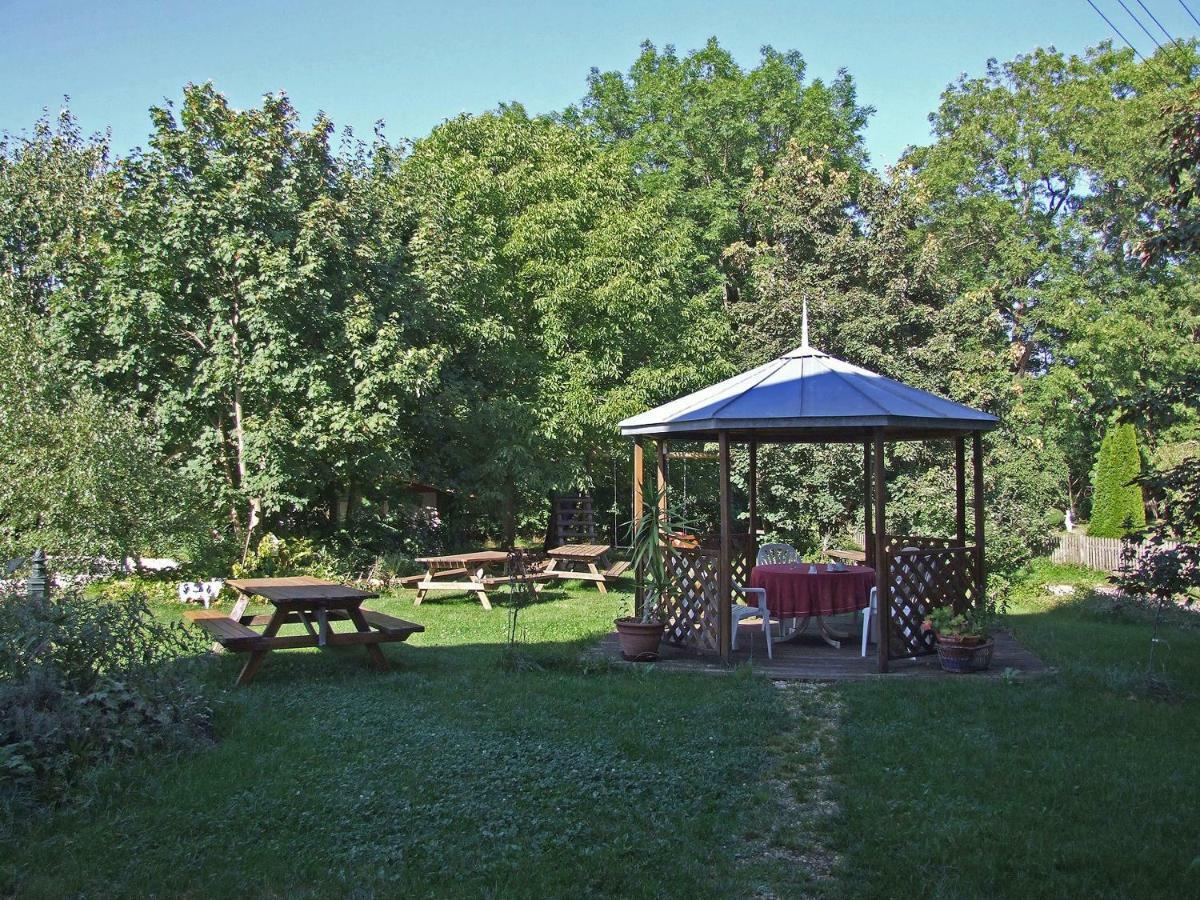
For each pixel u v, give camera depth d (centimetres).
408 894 386
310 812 472
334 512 1858
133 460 1265
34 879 397
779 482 2009
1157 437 2409
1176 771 541
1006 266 2623
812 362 1040
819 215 2105
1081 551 2056
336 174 1647
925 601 934
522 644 976
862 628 1040
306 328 1474
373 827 454
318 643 796
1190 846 432
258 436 1397
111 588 1334
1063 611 1436
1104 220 2578
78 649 592
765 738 623
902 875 405
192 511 1376
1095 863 415
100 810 477
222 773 534
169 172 1416
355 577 1588
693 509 2120
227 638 767
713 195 2559
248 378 1395
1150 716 667
